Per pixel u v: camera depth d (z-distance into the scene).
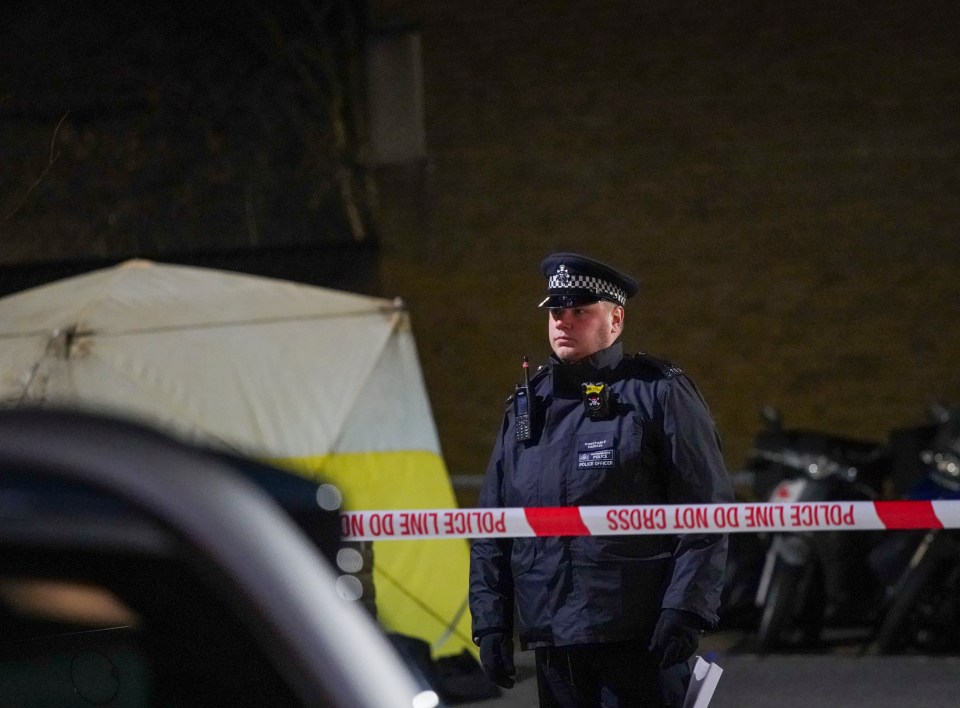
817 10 28.33
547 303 10.55
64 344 18.17
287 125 31.69
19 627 4.98
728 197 28.86
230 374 18.80
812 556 21.02
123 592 4.82
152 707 4.89
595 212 29.62
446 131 30.47
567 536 10.31
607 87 29.52
